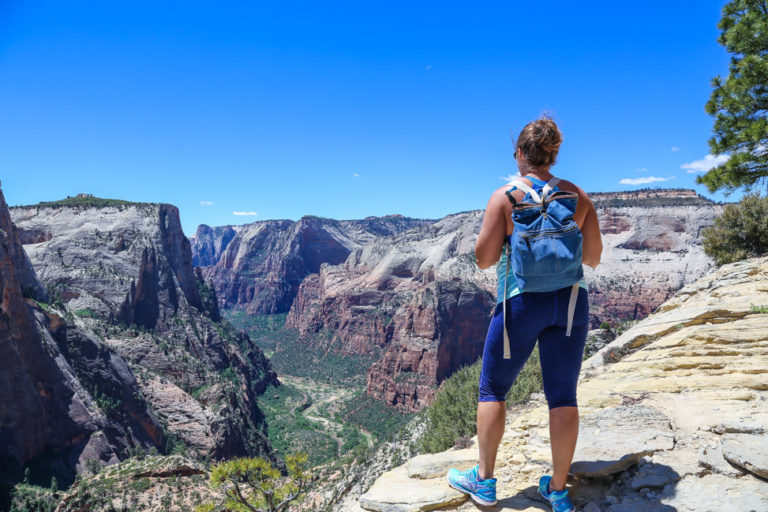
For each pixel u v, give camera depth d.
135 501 52.44
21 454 64.38
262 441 105.12
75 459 69.88
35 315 79.62
